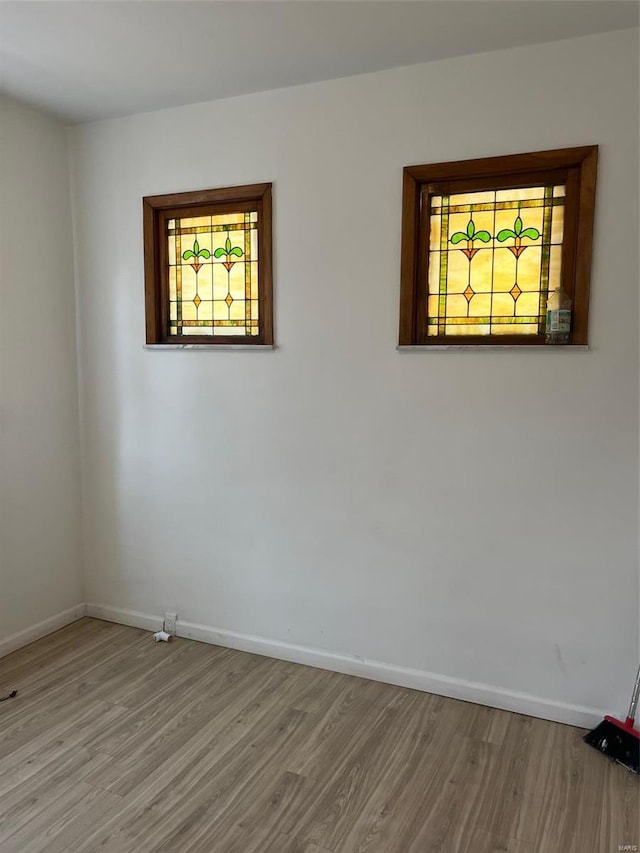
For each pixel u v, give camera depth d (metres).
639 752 2.20
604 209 2.26
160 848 1.85
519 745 2.34
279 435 2.89
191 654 3.05
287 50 2.35
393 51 2.36
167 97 2.81
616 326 2.28
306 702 2.62
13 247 2.94
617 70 2.20
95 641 3.18
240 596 3.07
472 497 2.56
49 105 2.92
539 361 2.40
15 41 2.29
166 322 3.12
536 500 2.46
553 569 2.46
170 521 3.20
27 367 3.05
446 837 1.91
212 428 3.04
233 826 1.94
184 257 3.05
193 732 2.41
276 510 2.94
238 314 2.96
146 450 3.21
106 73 2.56
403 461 2.66
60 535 3.30
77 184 3.20
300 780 2.15
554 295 2.41
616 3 2.00
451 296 2.55
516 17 2.10
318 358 2.77
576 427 2.38
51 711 2.55
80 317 3.29
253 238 2.89
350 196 2.63
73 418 3.33
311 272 2.74
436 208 2.54
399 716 2.53
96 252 3.20
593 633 2.43
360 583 2.80
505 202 2.45
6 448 2.97
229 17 2.10
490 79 2.37
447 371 2.54
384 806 2.03
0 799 2.05
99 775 2.17
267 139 2.76
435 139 2.47
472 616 2.61
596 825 1.96
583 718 2.45
